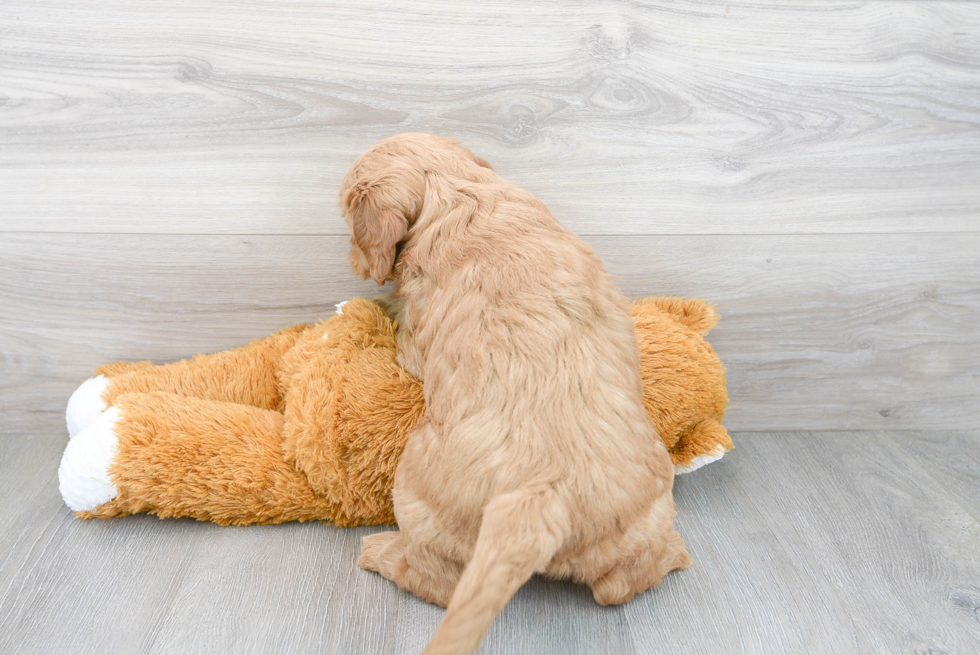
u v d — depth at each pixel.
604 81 1.66
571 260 1.33
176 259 1.74
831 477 1.76
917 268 1.85
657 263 1.81
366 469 1.47
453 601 0.99
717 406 1.68
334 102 1.64
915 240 1.82
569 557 1.18
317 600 1.31
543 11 1.60
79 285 1.74
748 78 1.68
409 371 1.49
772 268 1.83
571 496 1.13
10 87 1.58
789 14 1.64
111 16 1.55
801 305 1.86
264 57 1.60
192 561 1.40
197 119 1.63
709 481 1.74
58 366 1.81
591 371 1.22
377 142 1.67
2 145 1.62
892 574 1.42
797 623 1.29
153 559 1.41
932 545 1.51
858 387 1.95
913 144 1.75
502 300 1.26
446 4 1.58
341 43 1.60
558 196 1.74
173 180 1.67
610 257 1.80
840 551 1.49
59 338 1.79
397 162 1.44
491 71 1.64
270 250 1.74
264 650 1.20
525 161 1.71
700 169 1.74
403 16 1.59
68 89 1.59
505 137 1.69
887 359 1.93
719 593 1.36
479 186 1.43
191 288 1.76
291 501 1.49
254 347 1.74
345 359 1.51
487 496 1.15
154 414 1.47
